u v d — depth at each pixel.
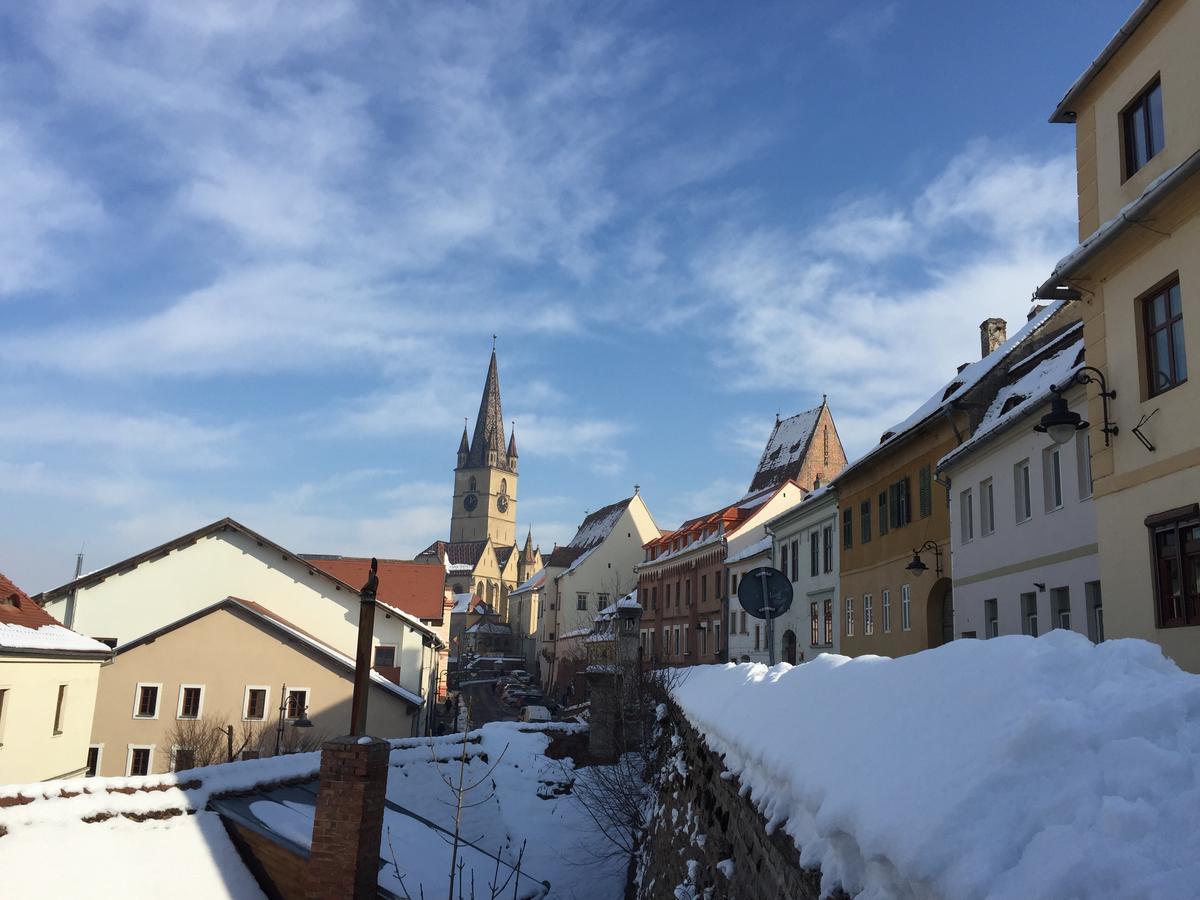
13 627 23.03
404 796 17.61
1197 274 11.65
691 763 12.02
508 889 13.96
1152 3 12.59
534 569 169.62
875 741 4.23
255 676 32.28
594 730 20.73
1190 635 11.53
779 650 41.81
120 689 31.75
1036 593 18.75
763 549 44.31
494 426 181.88
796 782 5.07
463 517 179.25
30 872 10.02
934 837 2.88
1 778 21.02
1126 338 13.20
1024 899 2.40
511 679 89.75
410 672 41.03
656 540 67.38
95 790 11.46
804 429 61.53
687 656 57.03
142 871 10.69
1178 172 11.23
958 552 23.36
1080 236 14.67
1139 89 13.24
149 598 40.56
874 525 30.52
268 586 41.19
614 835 17.66
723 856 8.65
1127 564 12.98
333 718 32.22
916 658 4.85
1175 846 2.32
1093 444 13.97
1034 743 2.98
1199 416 11.54
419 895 11.91
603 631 24.31
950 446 24.45
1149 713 2.93
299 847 11.11
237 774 13.08
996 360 25.20
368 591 11.34
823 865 4.29
